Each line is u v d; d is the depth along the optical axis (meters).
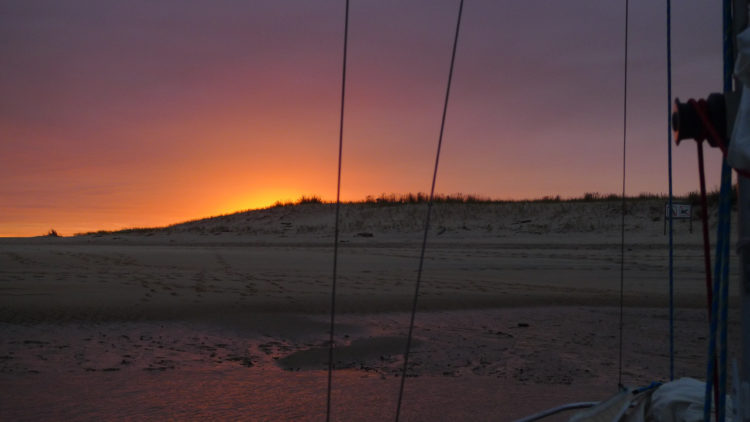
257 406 3.42
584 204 38.06
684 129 1.21
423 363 4.88
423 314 7.61
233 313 7.22
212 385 3.94
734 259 17.45
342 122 1.33
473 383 4.13
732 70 1.17
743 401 1.12
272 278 11.74
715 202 30.41
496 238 33.28
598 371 4.63
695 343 5.86
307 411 3.31
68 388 3.81
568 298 9.29
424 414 3.28
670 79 1.64
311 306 7.95
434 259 18.55
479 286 10.94
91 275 11.46
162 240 35.44
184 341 5.63
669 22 1.63
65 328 6.08
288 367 4.66
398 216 41.00
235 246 27.50
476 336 6.17
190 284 10.24
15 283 9.71
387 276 12.66
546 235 33.22
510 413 3.32
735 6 1.16
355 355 5.21
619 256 19.89
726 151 1.12
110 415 3.21
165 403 3.47
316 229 40.22
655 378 4.40
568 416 3.19
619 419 1.73
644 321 7.20
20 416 3.18
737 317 6.45
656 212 33.50
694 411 1.56
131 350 5.16
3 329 5.93
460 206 41.78
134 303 7.74
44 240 34.69
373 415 3.26
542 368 4.71
